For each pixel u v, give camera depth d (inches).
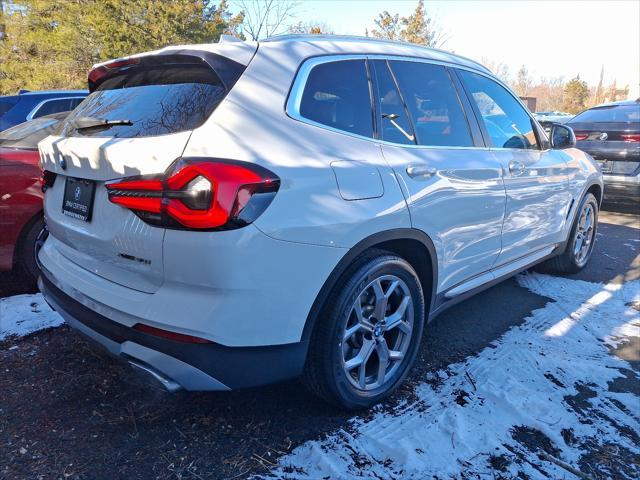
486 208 123.8
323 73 96.9
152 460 87.2
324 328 90.4
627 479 85.3
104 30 794.2
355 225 88.4
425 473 84.7
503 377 114.9
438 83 122.2
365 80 104.2
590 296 167.5
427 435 94.0
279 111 87.2
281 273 79.9
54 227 104.3
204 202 73.2
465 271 124.6
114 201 81.3
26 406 101.3
